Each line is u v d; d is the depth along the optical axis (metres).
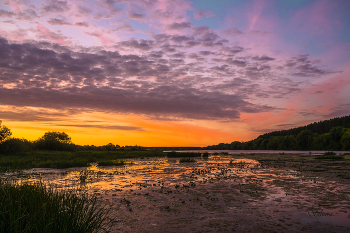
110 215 6.63
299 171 17.81
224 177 14.61
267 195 9.28
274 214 6.81
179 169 20.33
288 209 7.30
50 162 22.78
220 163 28.23
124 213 6.88
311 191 9.99
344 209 7.25
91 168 21.06
